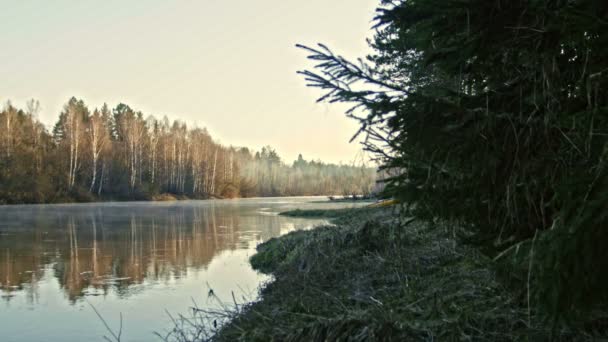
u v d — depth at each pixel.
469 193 2.86
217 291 8.66
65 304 7.97
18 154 48.56
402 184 3.11
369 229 7.74
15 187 46.69
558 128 2.46
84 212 33.62
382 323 3.42
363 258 6.56
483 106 2.77
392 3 2.89
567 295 2.04
